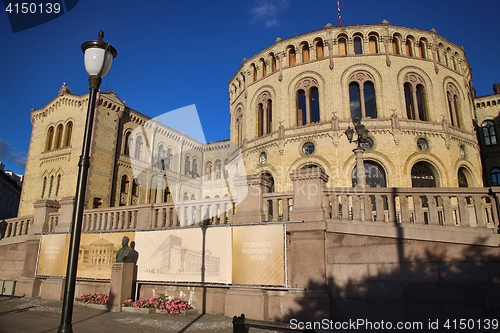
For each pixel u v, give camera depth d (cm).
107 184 3148
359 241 1054
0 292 1684
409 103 2419
